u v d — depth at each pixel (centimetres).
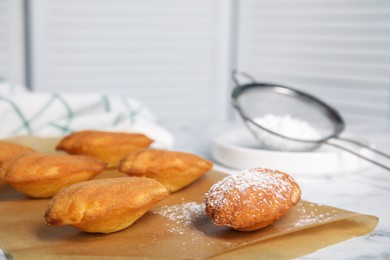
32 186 54
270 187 48
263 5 137
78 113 87
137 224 49
